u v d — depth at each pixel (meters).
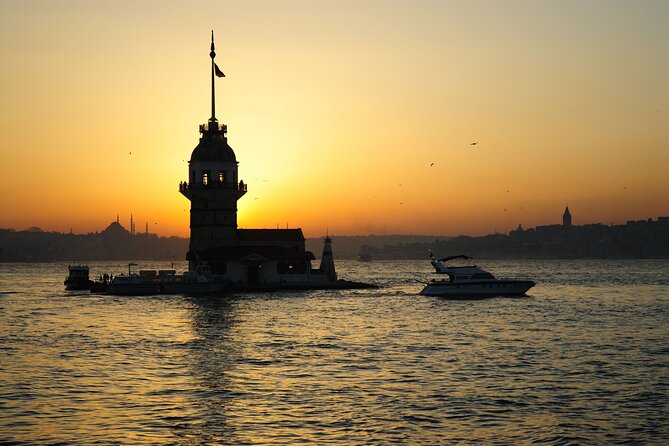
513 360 85.88
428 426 59.19
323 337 105.38
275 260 197.62
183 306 152.75
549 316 135.00
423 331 112.25
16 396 68.50
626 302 170.38
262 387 71.75
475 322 124.62
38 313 142.50
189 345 97.81
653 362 84.38
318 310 144.12
